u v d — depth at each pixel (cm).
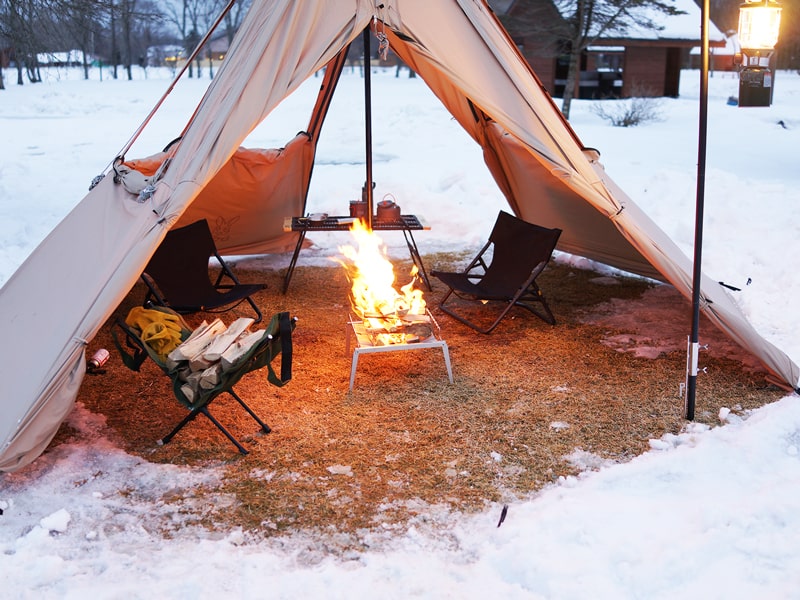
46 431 391
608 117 2225
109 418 463
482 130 712
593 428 450
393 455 423
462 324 626
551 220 740
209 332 447
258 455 422
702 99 421
